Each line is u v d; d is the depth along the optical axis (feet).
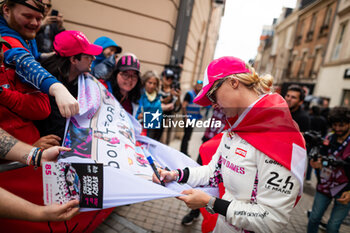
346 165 5.98
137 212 8.04
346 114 6.03
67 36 3.99
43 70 3.06
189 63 14.12
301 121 7.50
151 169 3.90
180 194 3.12
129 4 9.78
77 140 3.46
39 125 4.02
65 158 2.99
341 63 21.77
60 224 3.36
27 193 3.06
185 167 4.17
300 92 7.36
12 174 2.94
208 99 3.20
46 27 6.90
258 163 2.71
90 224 3.92
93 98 4.08
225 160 3.12
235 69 2.78
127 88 5.78
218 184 3.73
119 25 9.90
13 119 3.23
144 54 10.62
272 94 2.90
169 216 8.05
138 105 6.15
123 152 3.77
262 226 2.58
